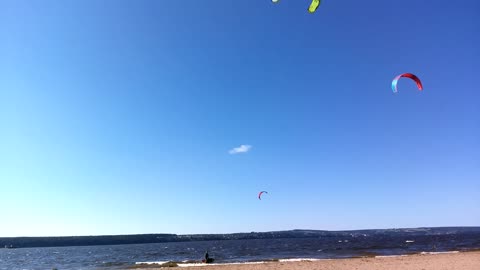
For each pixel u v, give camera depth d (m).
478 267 21.86
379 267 24.17
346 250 55.47
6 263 60.97
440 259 27.80
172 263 37.94
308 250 61.16
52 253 108.69
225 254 58.97
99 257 69.31
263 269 25.31
